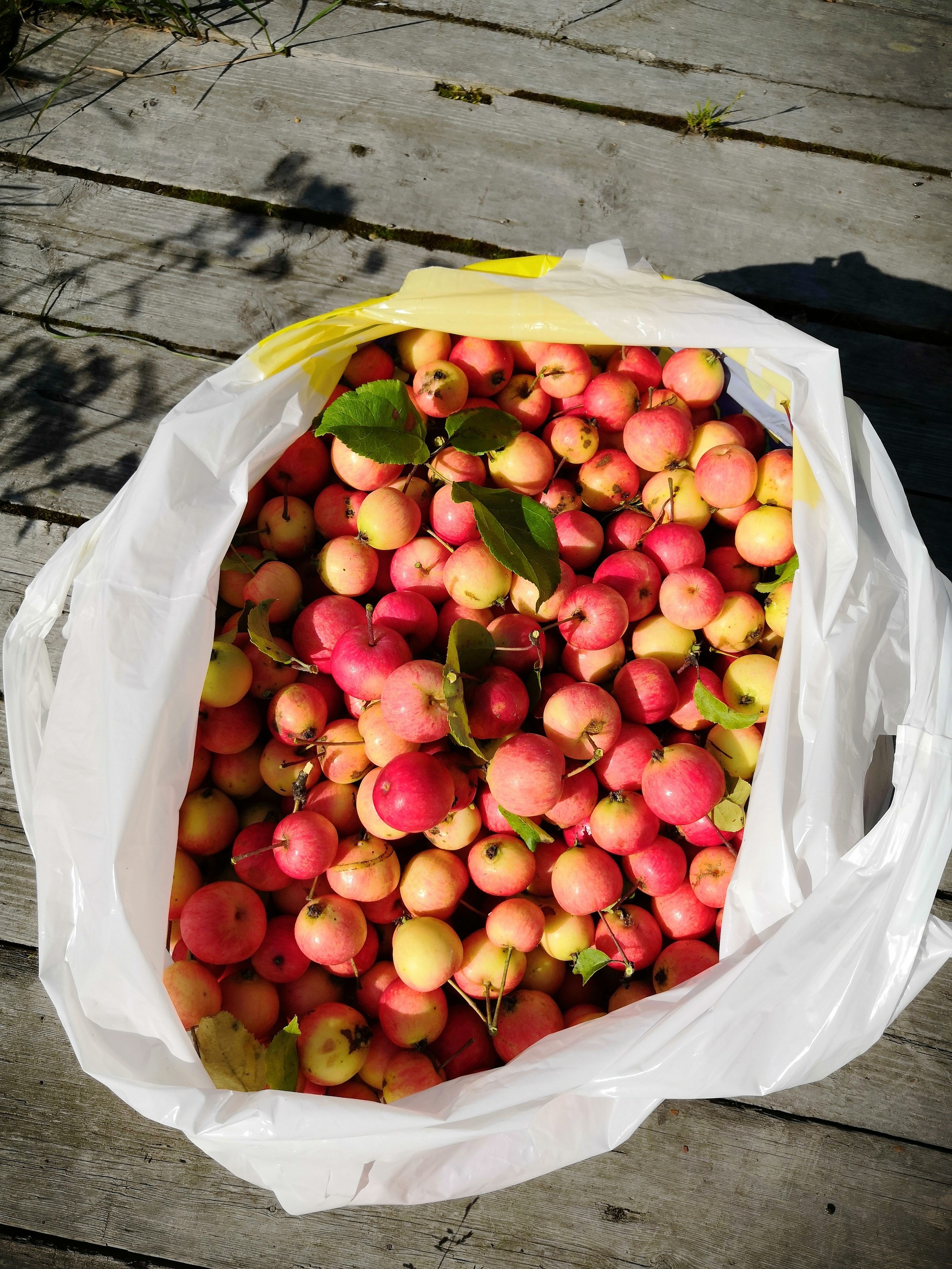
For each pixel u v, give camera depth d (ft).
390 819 3.55
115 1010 3.34
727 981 3.31
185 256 5.29
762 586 4.39
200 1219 4.58
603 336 3.90
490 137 5.43
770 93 5.55
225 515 3.72
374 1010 4.08
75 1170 4.60
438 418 4.53
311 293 5.29
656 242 5.41
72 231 5.30
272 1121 3.13
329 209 5.34
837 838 3.55
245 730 4.16
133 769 3.40
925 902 3.37
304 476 4.43
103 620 3.50
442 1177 3.49
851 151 5.55
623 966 4.06
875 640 3.73
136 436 5.18
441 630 4.29
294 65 5.45
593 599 3.89
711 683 4.25
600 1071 3.26
